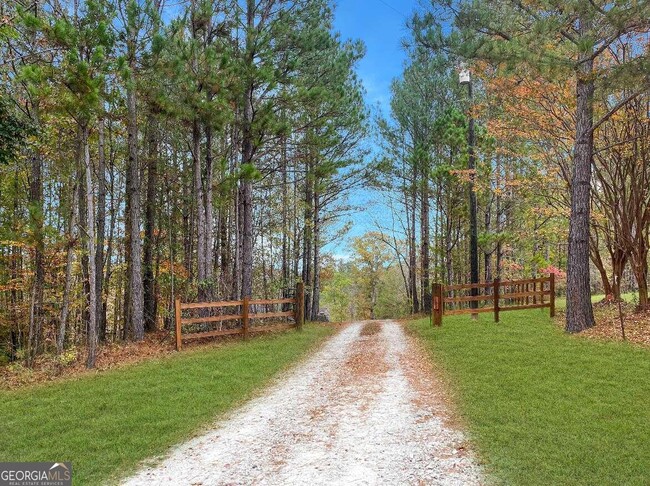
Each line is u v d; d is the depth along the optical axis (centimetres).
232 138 1747
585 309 1180
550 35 989
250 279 1568
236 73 1298
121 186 1981
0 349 1509
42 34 978
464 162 1842
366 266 3897
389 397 792
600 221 1562
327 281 3484
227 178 1335
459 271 2597
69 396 818
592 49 981
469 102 1566
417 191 2319
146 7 1095
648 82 901
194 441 618
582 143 1187
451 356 1041
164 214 2042
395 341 1395
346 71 1608
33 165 1402
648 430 569
